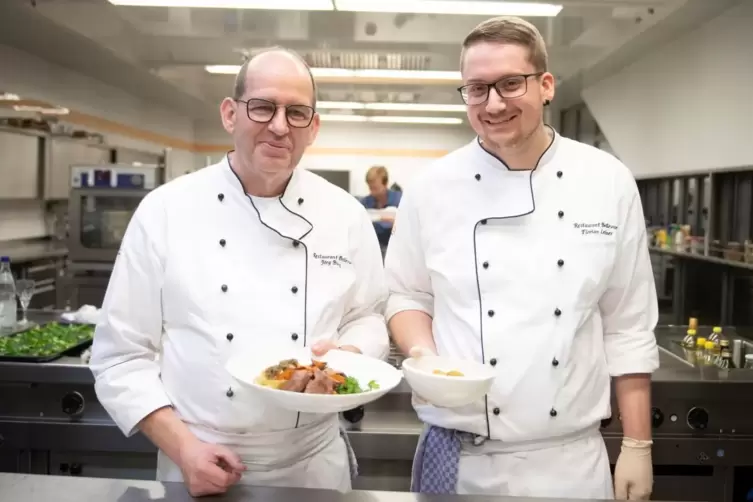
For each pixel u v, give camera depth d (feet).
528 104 4.15
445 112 21.89
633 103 16.22
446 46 10.29
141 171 13.69
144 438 6.63
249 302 4.28
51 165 17.65
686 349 7.98
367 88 14.67
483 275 4.52
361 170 35.45
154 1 8.56
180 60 11.82
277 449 4.37
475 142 4.83
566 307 4.40
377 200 18.39
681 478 6.82
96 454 6.80
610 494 4.62
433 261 4.72
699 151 12.67
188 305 4.25
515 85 4.12
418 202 4.90
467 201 4.66
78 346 7.17
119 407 4.11
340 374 3.85
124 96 23.21
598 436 4.68
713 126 12.09
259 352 4.00
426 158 35.35
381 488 6.72
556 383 4.36
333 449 4.73
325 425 4.70
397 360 6.86
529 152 4.53
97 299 13.69
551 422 4.37
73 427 6.61
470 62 4.18
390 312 5.08
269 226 4.40
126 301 4.32
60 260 16.16
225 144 33.32
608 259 4.48
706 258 9.90
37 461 6.78
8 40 14.60
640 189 14.70
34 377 6.59
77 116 19.24
